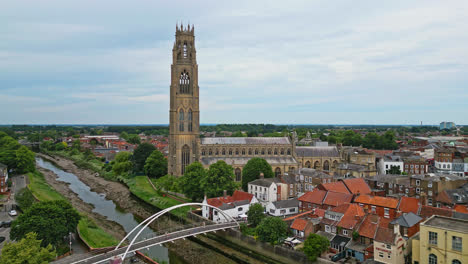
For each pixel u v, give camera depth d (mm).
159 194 158000
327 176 136500
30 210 89125
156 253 101000
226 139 188250
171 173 183625
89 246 94375
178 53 183250
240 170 178000
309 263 82562
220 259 97312
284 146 190625
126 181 190000
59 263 82438
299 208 120750
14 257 69188
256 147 187375
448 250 63375
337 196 112812
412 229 82000
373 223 85812
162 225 123125
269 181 138625
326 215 99188
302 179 143125
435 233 65125
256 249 95312
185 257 98500
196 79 184125
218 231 108312
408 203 100562
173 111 181250
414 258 71562
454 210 91625
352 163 192625
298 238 93062
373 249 79625
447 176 128375
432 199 114938
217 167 138125
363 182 131750
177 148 181750
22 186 161250
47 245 83250
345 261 81375
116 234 112812
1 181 147875
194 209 132250
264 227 92812
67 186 188125
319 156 194125
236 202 119688
